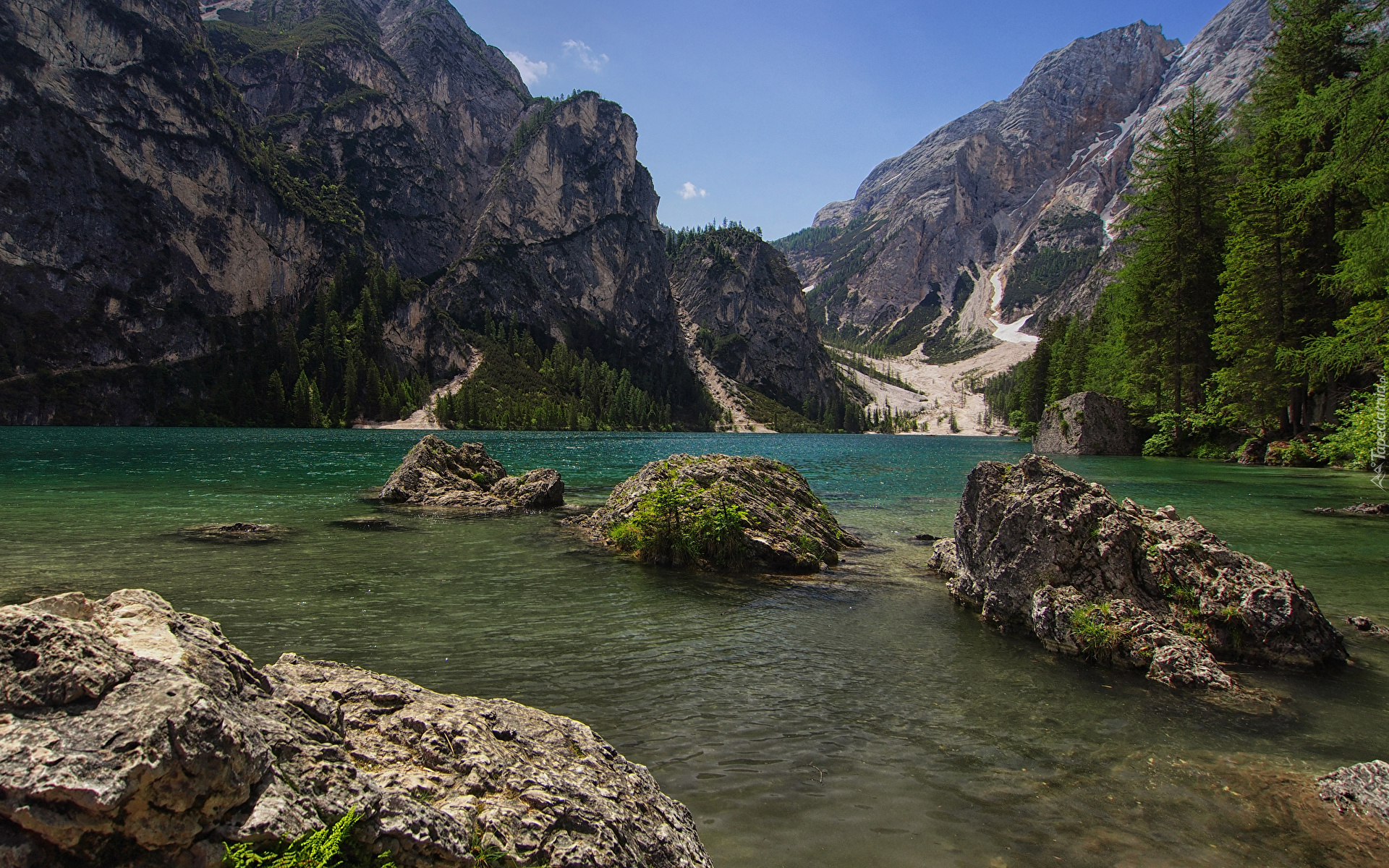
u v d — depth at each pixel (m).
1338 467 36.53
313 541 15.59
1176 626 8.82
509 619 9.68
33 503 20.70
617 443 88.38
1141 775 5.55
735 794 5.07
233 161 169.25
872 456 63.59
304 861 2.67
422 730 3.97
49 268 135.62
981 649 8.88
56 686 2.61
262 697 3.52
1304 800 5.17
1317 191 24.03
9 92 134.75
